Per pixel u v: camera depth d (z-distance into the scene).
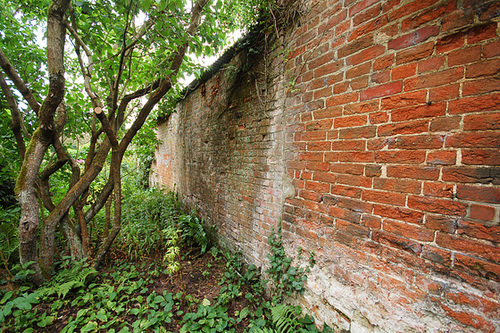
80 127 3.45
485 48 0.88
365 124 1.30
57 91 2.05
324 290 1.58
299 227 1.81
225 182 3.15
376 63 1.24
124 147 2.95
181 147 5.27
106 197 2.98
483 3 0.87
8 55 2.70
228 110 3.02
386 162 1.21
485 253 0.90
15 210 3.03
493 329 0.88
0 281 2.10
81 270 2.45
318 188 1.63
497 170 0.86
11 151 2.94
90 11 2.08
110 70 2.94
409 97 1.11
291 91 1.85
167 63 2.88
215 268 2.84
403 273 1.15
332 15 1.49
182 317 2.00
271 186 2.18
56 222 2.45
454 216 0.98
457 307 0.97
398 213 1.17
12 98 2.30
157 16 2.04
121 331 1.77
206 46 2.63
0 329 1.72
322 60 1.57
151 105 2.93
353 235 1.39
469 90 0.92
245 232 2.67
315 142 1.64
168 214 4.20
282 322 1.64
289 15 1.85
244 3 2.13
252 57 2.42
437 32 1.01
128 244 3.12
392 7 1.16
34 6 2.71
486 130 0.88
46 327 1.83
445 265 1.01
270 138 2.17
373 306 1.28
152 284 2.49
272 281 2.16
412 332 1.11
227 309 2.05
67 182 3.96
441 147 1.01
